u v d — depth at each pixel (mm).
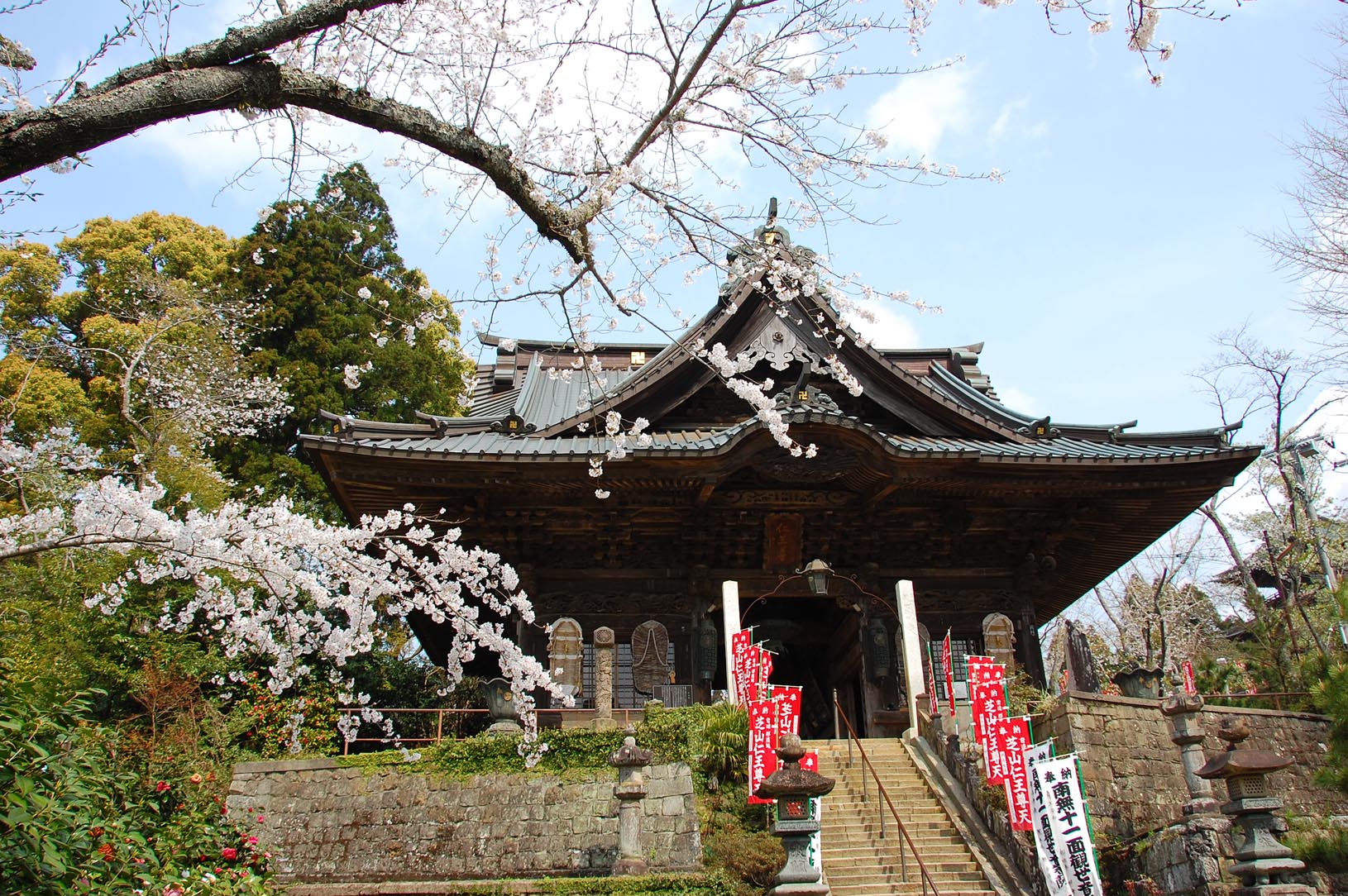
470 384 14016
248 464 25594
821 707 21781
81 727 10555
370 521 9039
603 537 18703
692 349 7961
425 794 12984
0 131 4055
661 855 12266
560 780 13039
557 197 6984
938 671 18984
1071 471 17703
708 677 18188
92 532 6488
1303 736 16125
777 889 9727
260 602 9875
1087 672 17328
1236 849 10906
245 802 12820
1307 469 26938
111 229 31578
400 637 22984
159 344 24719
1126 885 12039
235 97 4664
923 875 11031
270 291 27609
